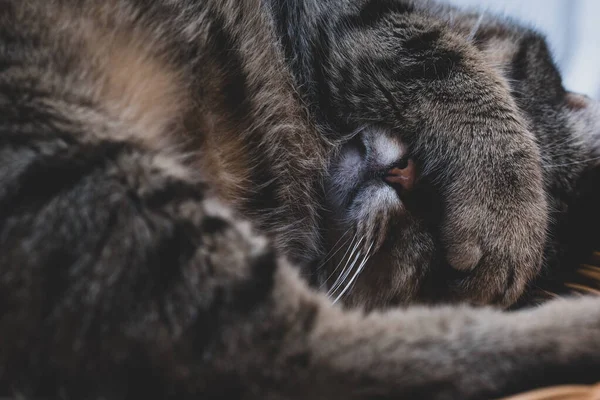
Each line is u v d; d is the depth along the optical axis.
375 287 0.50
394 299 0.50
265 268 0.41
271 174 0.48
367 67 0.50
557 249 0.53
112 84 0.44
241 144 0.48
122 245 0.40
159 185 0.41
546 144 0.54
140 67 0.45
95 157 0.41
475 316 0.42
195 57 0.46
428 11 0.52
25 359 0.39
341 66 0.50
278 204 0.49
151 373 0.39
